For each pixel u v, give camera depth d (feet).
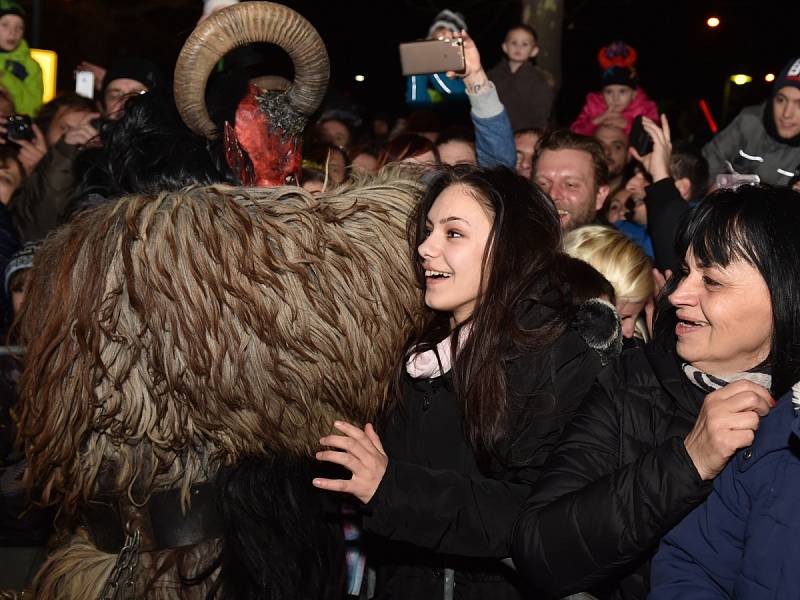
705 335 6.44
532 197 7.48
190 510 6.82
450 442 7.51
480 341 7.15
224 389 6.48
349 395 6.90
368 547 8.82
